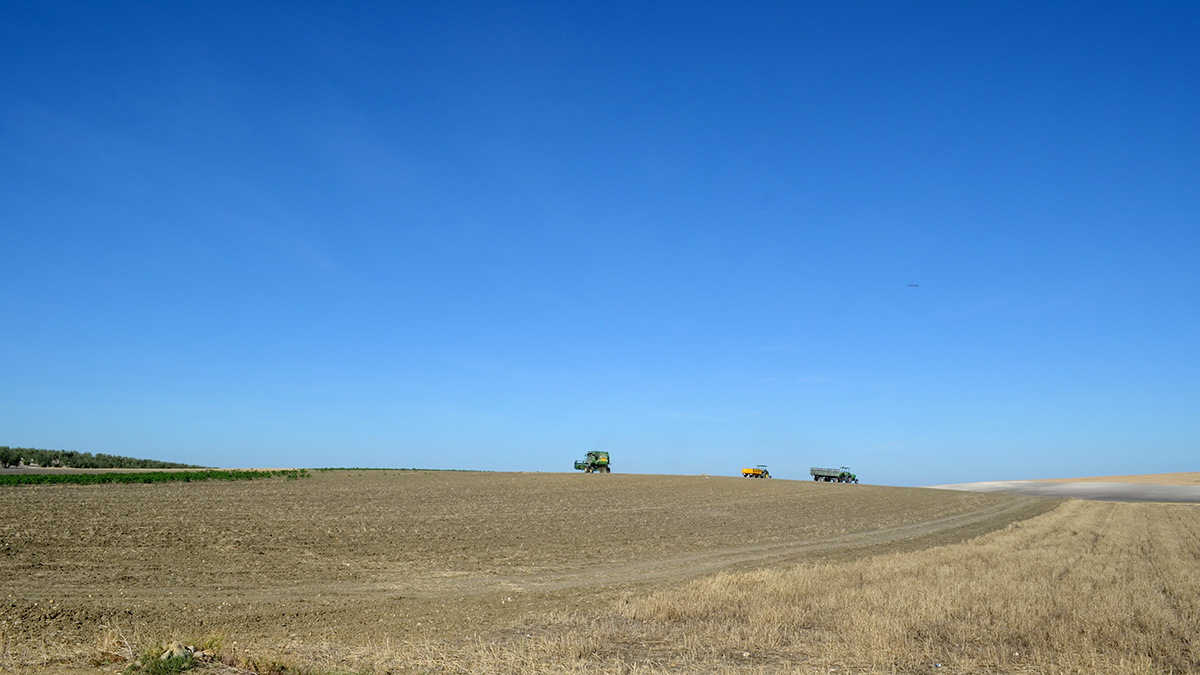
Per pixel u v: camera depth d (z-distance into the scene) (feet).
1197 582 61.72
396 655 35.86
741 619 45.24
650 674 33.24
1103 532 117.08
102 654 33.42
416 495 163.63
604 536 103.81
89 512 101.19
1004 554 78.18
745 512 152.25
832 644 38.29
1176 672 34.12
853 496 204.13
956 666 34.81
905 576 60.70
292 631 43.96
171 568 64.23
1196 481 366.43
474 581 64.90
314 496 150.30
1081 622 42.11
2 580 54.65
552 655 36.22
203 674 30.17
